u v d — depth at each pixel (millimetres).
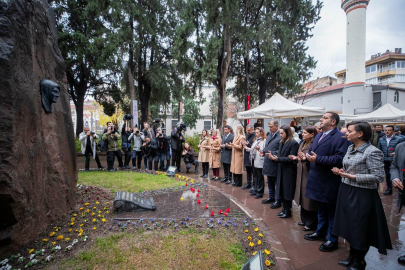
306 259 2934
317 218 3699
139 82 15070
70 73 14188
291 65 12992
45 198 3326
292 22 13414
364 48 19734
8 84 2453
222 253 2777
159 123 9461
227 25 11266
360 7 19219
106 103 17312
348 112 20359
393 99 19625
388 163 6188
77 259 2605
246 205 4938
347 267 2721
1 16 2518
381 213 2498
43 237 3078
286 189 4141
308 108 7637
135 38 12383
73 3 12477
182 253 2754
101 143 8242
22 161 2740
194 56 13266
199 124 29781
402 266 2834
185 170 9273
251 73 15320
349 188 2650
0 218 2604
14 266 2480
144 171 8031
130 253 2730
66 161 4062
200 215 3975
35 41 3283
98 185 5852
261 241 3119
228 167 7078
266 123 20062
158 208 4297
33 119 3031
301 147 3885
